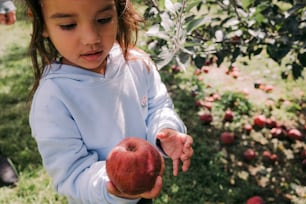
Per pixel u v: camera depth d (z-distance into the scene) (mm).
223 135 4016
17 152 3838
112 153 1299
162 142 1601
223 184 3500
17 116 4449
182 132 1710
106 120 1548
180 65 1812
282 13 2588
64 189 1449
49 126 1443
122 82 1616
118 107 1589
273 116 4434
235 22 2498
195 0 1802
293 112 4488
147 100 1759
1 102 4707
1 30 6703
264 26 2580
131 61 1697
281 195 3420
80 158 1479
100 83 1539
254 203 3135
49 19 1328
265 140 4082
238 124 4309
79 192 1407
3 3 3400
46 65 1537
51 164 1462
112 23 1343
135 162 1261
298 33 2391
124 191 1281
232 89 4945
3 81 5148
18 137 4086
